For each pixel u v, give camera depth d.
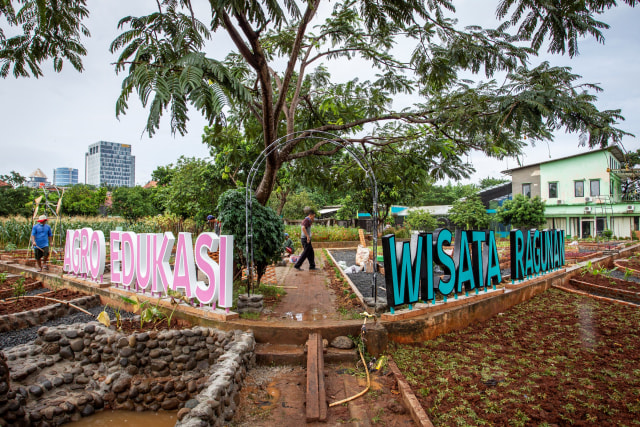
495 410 3.32
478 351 4.87
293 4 4.09
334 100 9.26
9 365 4.28
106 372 4.40
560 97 4.61
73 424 3.91
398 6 5.32
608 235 25.56
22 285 8.16
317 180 10.99
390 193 23.14
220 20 4.54
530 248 8.58
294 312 5.83
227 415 3.47
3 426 3.58
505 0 3.53
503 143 7.26
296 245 19.80
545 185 30.97
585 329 5.75
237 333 4.75
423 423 3.12
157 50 4.42
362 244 12.04
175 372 4.36
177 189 17.95
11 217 16.81
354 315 5.52
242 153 10.23
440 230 5.85
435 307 5.68
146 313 5.03
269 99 6.80
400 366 4.39
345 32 8.20
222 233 6.80
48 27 4.04
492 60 5.98
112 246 7.15
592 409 3.31
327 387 4.05
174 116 3.90
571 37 3.61
